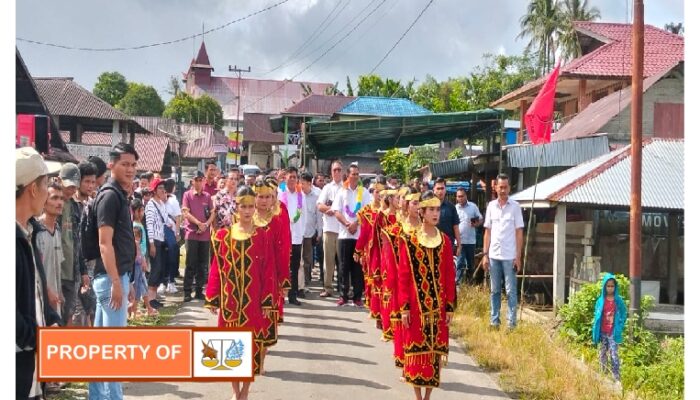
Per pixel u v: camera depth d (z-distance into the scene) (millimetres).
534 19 43250
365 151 21547
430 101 46875
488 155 18000
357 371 7582
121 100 65750
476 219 12922
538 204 12992
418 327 6254
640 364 9703
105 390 5492
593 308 10547
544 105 14336
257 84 106625
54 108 28844
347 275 11344
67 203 7043
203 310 10438
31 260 4070
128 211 5715
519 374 7555
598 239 14445
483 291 11789
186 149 46281
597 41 28984
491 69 45531
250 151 46375
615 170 13312
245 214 6531
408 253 6316
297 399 6555
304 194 12359
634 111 10594
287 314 10516
